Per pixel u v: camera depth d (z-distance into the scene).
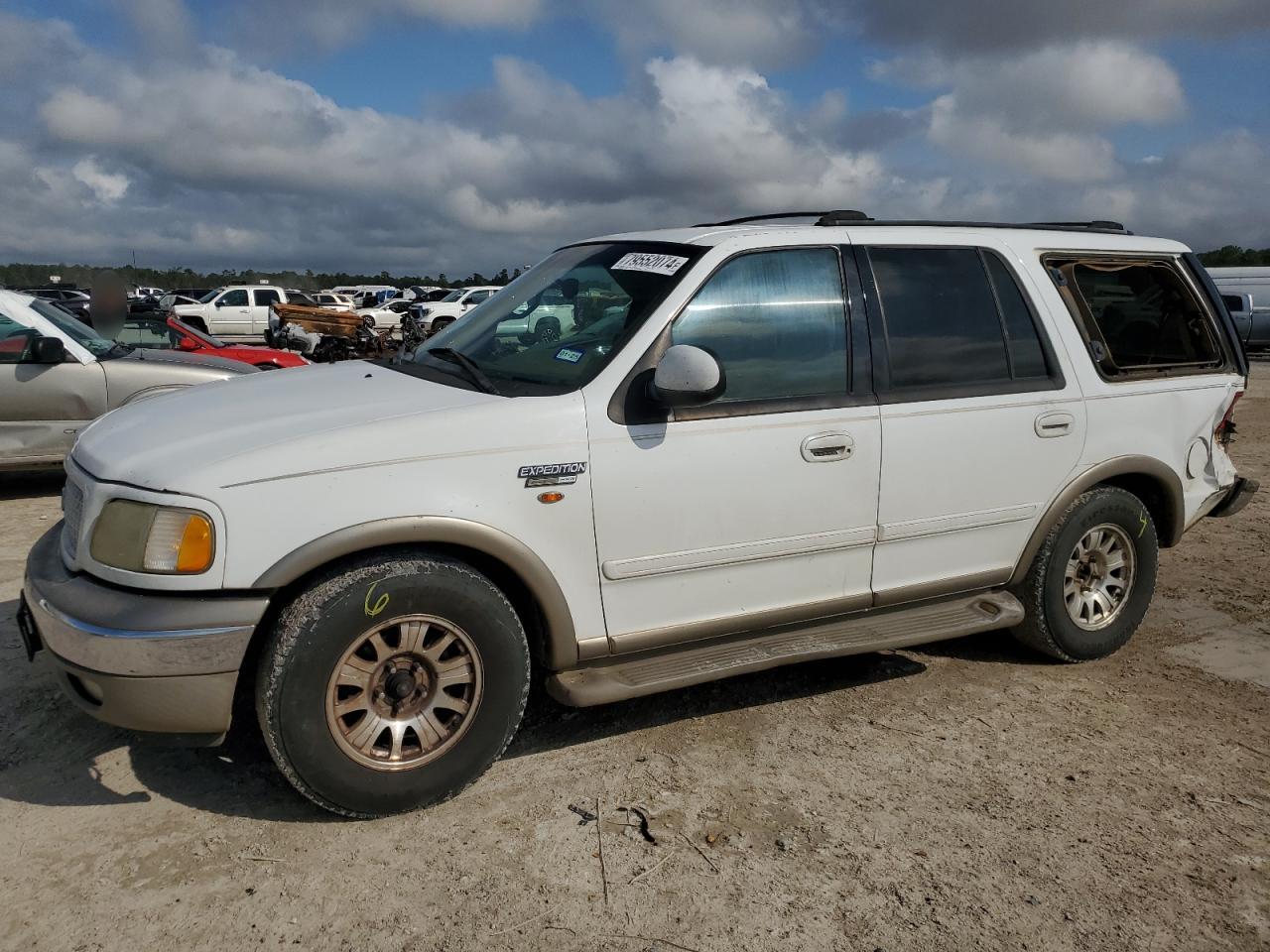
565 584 3.14
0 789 3.11
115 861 2.75
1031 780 3.35
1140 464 4.30
